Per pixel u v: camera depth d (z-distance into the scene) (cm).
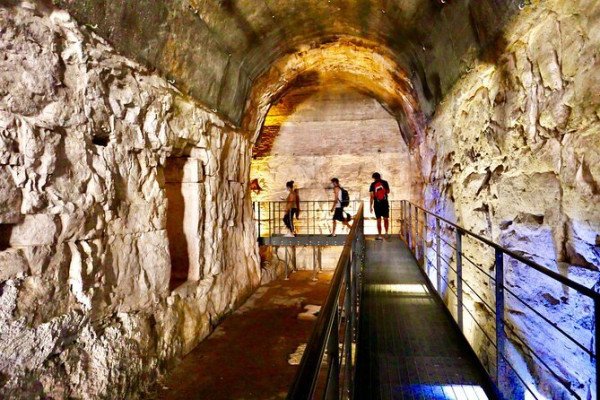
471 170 387
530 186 261
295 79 715
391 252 595
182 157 407
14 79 193
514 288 289
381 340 284
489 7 274
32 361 204
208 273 431
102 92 256
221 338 410
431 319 324
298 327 445
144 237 308
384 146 881
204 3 326
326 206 898
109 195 262
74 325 233
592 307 195
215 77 416
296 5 431
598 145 190
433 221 577
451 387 222
